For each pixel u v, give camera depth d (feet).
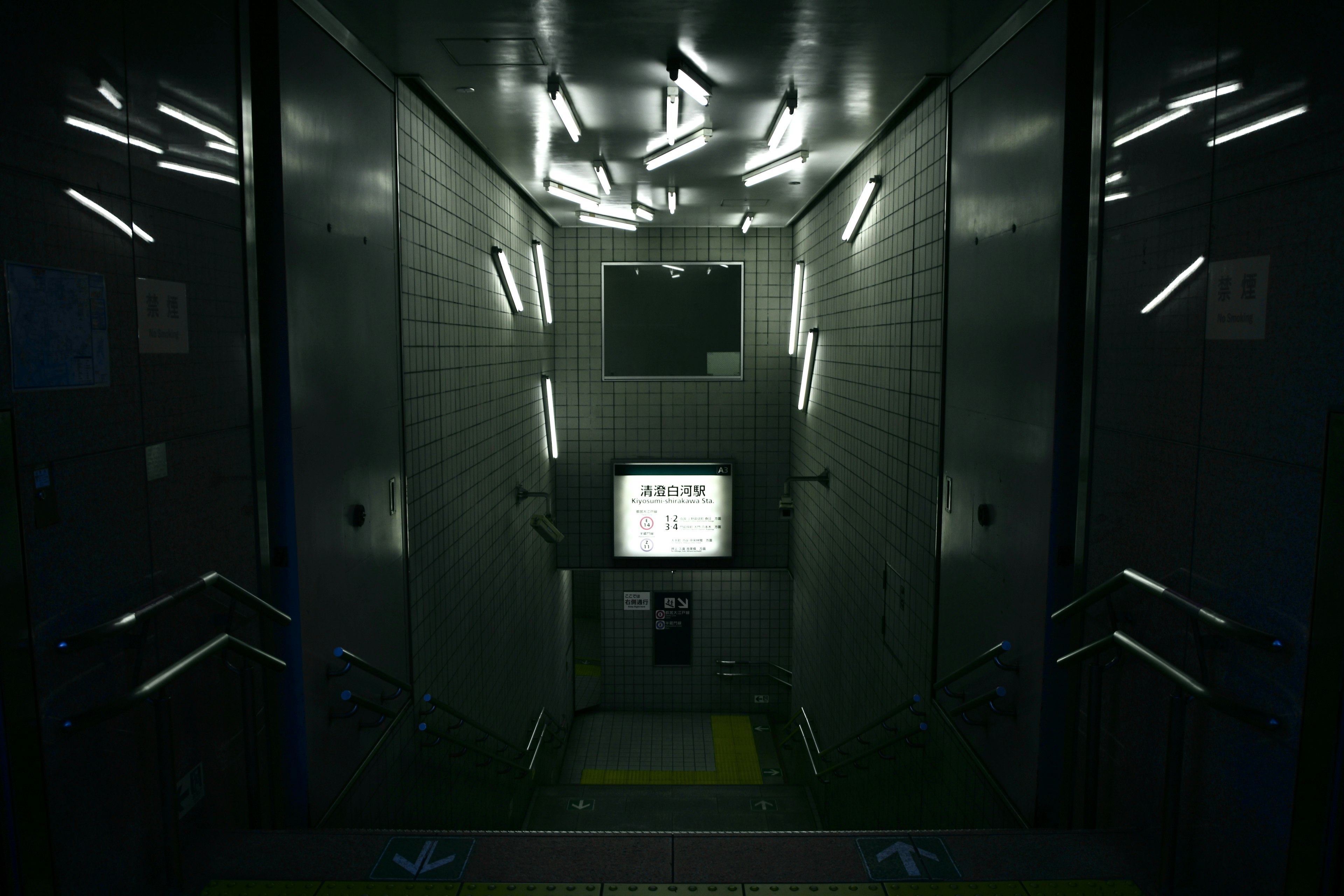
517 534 27.22
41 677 6.54
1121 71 9.60
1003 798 12.62
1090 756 9.85
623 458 36.70
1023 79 12.19
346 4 12.06
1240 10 7.39
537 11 12.64
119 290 7.61
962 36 13.70
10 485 6.16
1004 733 12.75
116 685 7.55
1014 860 8.68
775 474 36.88
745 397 36.55
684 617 42.09
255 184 10.21
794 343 34.81
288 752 10.78
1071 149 10.67
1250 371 7.30
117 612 7.57
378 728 13.93
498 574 24.11
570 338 36.32
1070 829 10.94
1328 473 6.19
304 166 11.08
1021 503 12.10
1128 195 9.45
